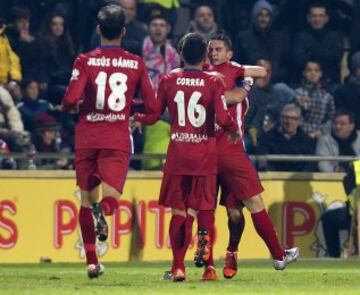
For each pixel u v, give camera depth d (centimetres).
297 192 4297
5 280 2814
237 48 4991
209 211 2727
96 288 2467
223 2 5238
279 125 4666
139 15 5019
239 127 2855
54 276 3025
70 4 5031
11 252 4016
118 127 2681
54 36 4772
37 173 4034
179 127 2716
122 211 4103
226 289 2444
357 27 5244
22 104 4534
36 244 4041
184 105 2706
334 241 4341
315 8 5044
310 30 5066
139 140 4419
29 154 4034
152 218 4144
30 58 4672
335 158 4275
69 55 4803
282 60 5009
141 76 2703
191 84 2706
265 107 4662
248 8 5256
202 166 2709
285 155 4428
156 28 4756
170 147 2730
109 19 2677
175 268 2755
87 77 2667
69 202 4069
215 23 5153
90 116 2678
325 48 5053
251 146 4547
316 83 4881
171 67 4784
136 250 4125
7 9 4997
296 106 4578
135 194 4119
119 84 2677
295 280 2866
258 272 3300
